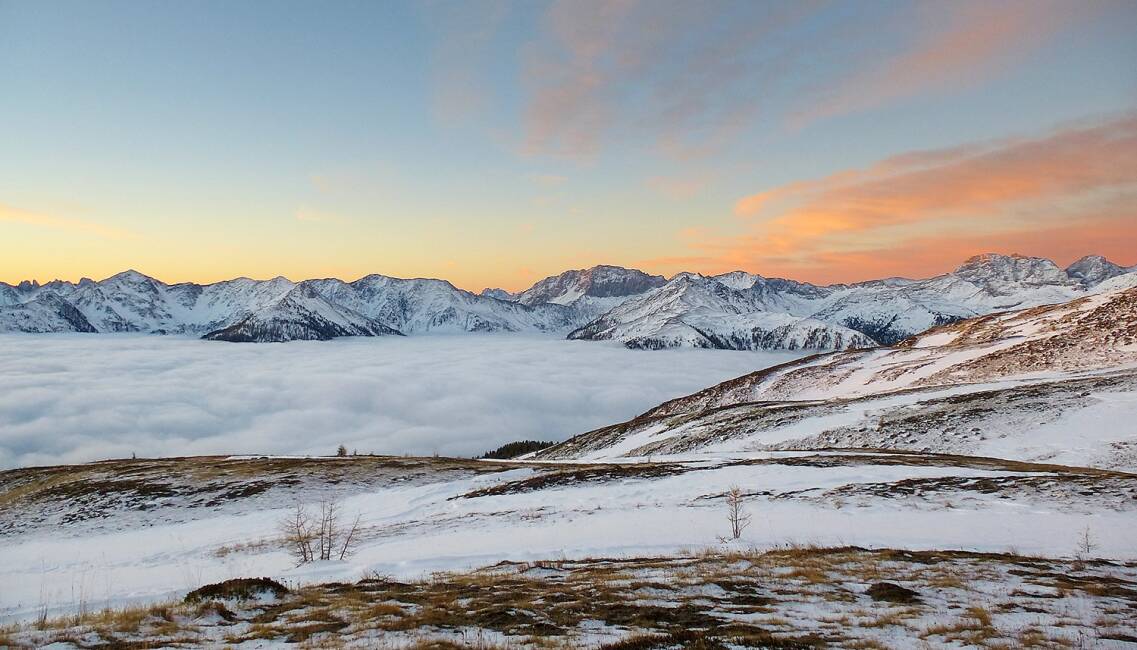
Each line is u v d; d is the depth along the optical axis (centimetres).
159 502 4828
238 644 1193
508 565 2186
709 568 1923
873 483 3381
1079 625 1231
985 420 5106
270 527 4012
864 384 9531
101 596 2530
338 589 1777
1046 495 2798
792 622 1284
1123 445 4041
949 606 1408
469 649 1112
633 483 4147
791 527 2727
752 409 7775
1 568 3506
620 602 1477
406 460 6203
